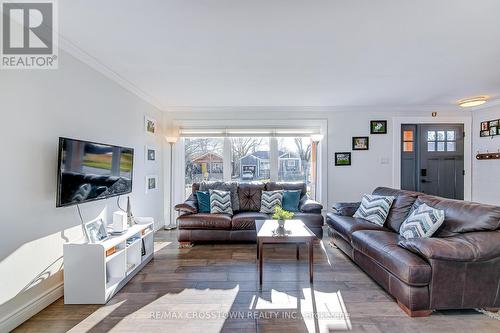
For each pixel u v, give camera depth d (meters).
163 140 4.91
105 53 2.60
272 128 4.98
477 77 3.36
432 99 4.48
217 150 5.11
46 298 2.14
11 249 1.87
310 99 4.43
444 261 1.96
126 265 2.57
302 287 2.47
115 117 3.26
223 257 3.29
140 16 1.96
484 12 1.91
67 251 2.18
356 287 2.47
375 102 4.67
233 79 3.38
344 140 5.00
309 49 2.53
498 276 2.00
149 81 3.43
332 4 1.82
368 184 5.01
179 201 5.00
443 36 2.28
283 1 1.78
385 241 2.43
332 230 3.74
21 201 1.95
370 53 2.63
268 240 2.54
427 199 2.80
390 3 1.81
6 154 1.84
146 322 1.94
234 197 4.34
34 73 2.07
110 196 2.80
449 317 1.99
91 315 2.03
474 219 2.13
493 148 4.66
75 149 2.28
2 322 1.80
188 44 2.42
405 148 5.04
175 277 2.70
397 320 1.95
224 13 1.93
